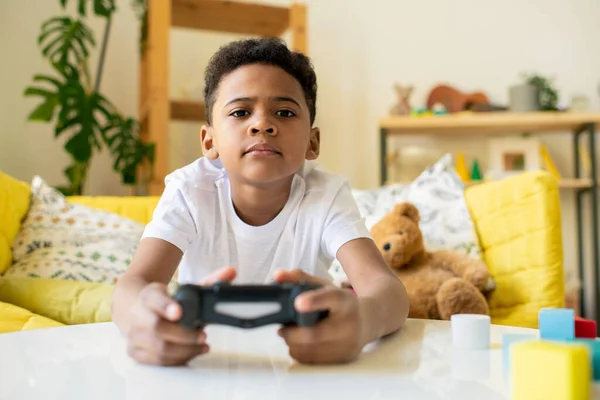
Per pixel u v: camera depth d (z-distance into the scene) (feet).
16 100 8.30
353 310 1.68
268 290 1.57
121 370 1.57
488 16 9.73
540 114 8.36
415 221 4.72
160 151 7.66
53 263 4.56
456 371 1.57
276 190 2.89
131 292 2.01
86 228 5.08
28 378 1.48
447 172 5.60
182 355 1.61
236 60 2.58
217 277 1.74
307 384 1.44
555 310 1.70
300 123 2.54
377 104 9.74
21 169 8.30
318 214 2.97
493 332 2.18
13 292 3.84
